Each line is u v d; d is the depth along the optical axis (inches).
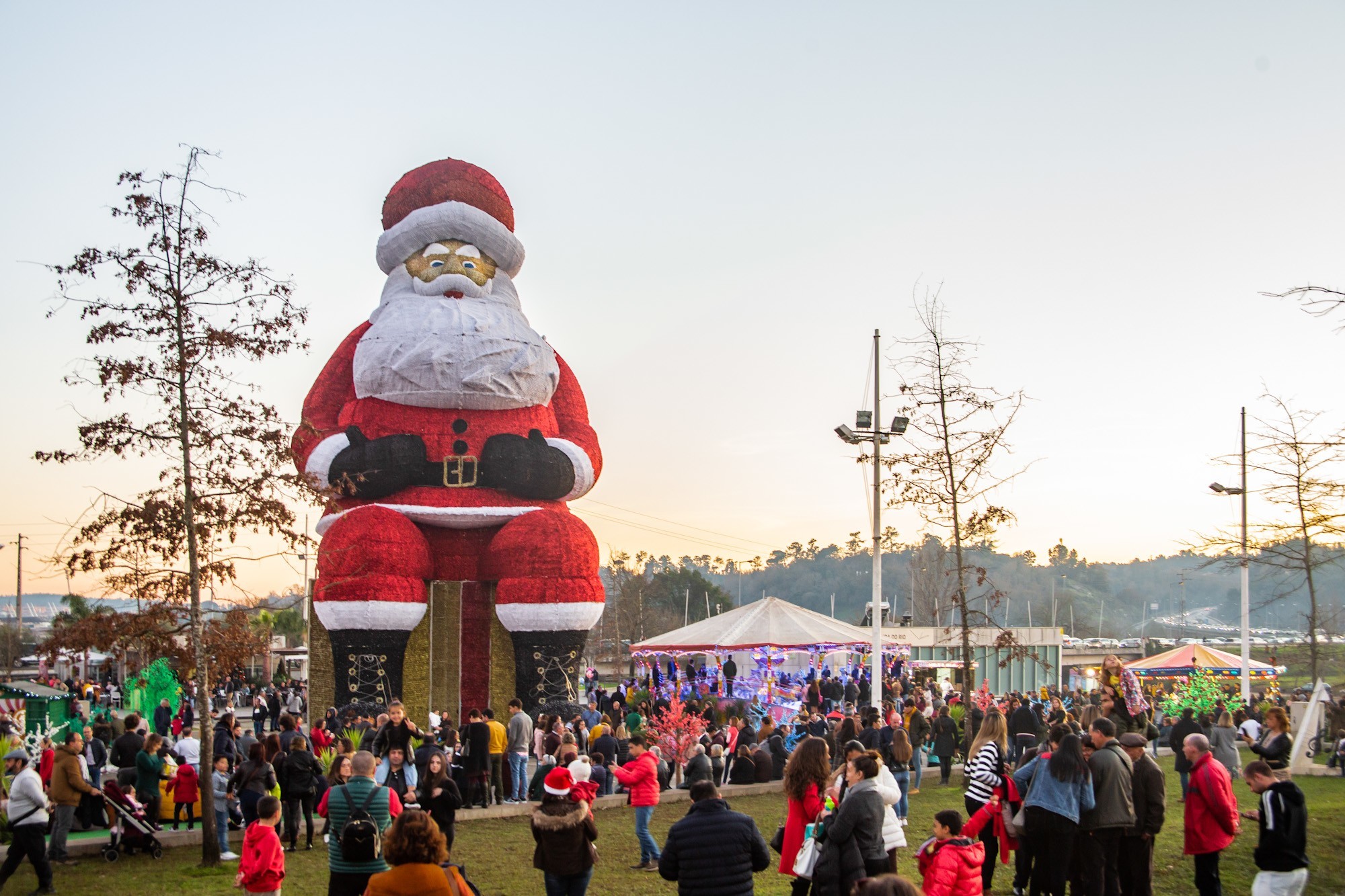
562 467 1195.9
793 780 418.9
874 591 1011.9
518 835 681.0
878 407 1011.3
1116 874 433.7
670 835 367.9
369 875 404.2
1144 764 438.9
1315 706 959.0
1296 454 934.4
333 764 487.8
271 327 655.1
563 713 1126.4
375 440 1144.8
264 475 653.3
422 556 1140.5
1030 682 2165.4
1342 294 536.1
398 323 1162.0
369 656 1101.7
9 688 1096.8
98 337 623.2
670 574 4284.0
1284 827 413.1
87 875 586.9
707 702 1202.6
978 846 375.2
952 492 992.9
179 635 651.5
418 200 1216.2
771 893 512.4
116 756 722.2
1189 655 1664.6
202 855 625.3
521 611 1147.3
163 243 635.5
